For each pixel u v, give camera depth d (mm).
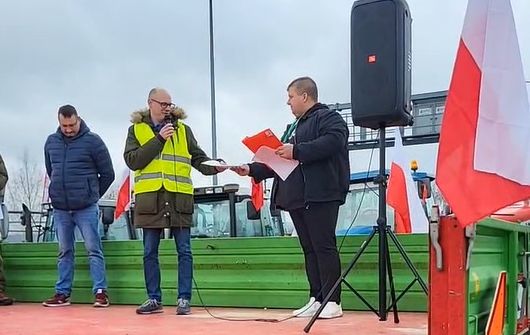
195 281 4625
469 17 2275
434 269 2086
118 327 3223
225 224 8594
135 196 4078
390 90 3336
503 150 2189
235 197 8500
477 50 2254
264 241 4430
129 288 4824
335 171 3580
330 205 3562
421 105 9406
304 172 3562
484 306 2336
